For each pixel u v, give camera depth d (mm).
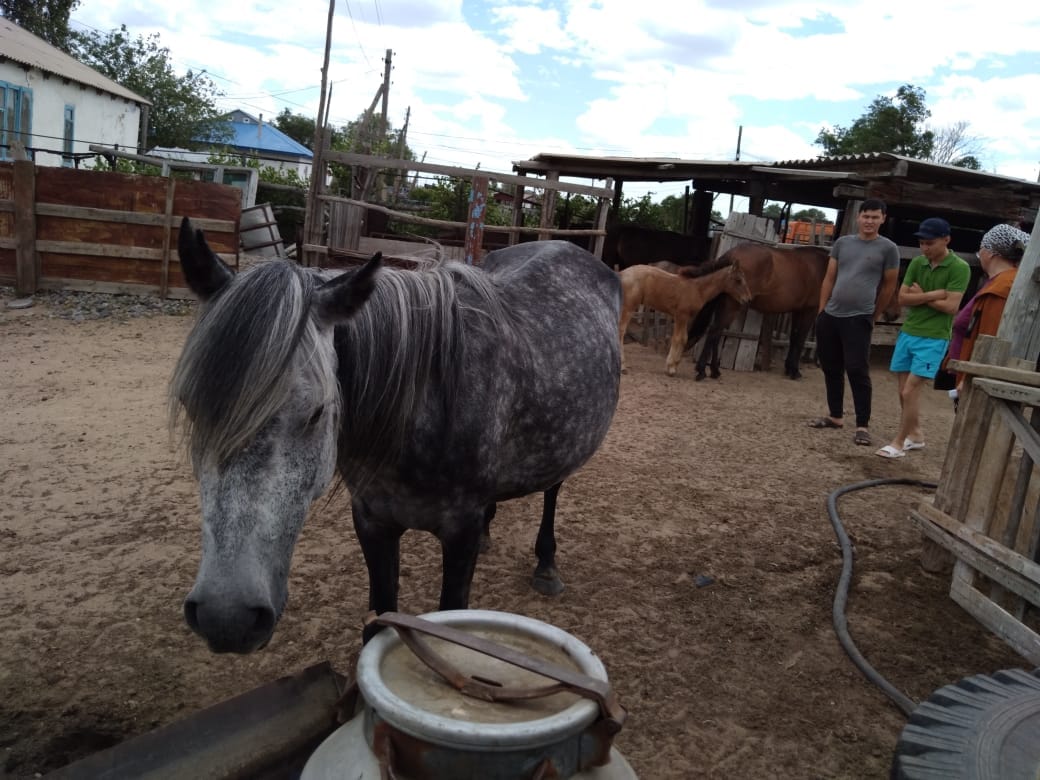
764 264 8602
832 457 5676
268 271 1554
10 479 3998
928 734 1625
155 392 5758
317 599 3082
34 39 21891
